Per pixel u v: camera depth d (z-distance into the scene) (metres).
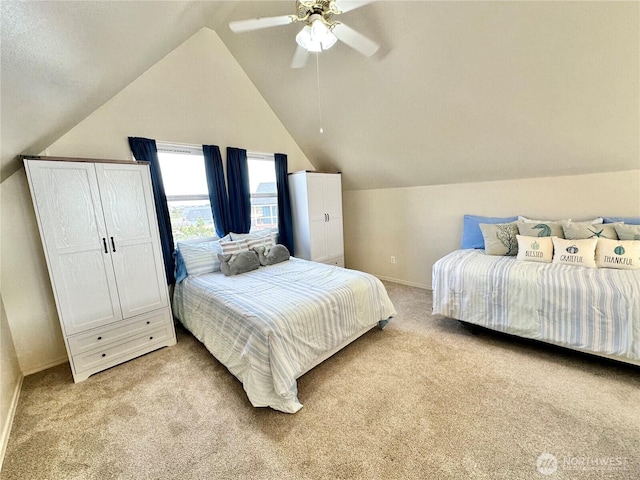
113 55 1.67
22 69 1.19
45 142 2.21
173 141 3.03
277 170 4.02
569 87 2.12
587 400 1.73
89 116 2.53
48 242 2.03
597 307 1.93
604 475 1.28
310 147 4.20
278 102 3.64
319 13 1.76
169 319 2.65
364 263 4.77
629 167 2.50
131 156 2.78
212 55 3.17
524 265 2.45
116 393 2.00
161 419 1.74
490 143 2.85
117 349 2.36
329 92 3.12
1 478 1.41
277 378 1.72
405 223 4.16
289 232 4.20
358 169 4.18
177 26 2.10
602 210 2.69
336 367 2.19
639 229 2.29
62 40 1.18
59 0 0.94
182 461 1.45
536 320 2.17
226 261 2.97
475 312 2.48
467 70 2.31
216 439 1.58
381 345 2.49
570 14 1.77
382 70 2.62
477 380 1.97
